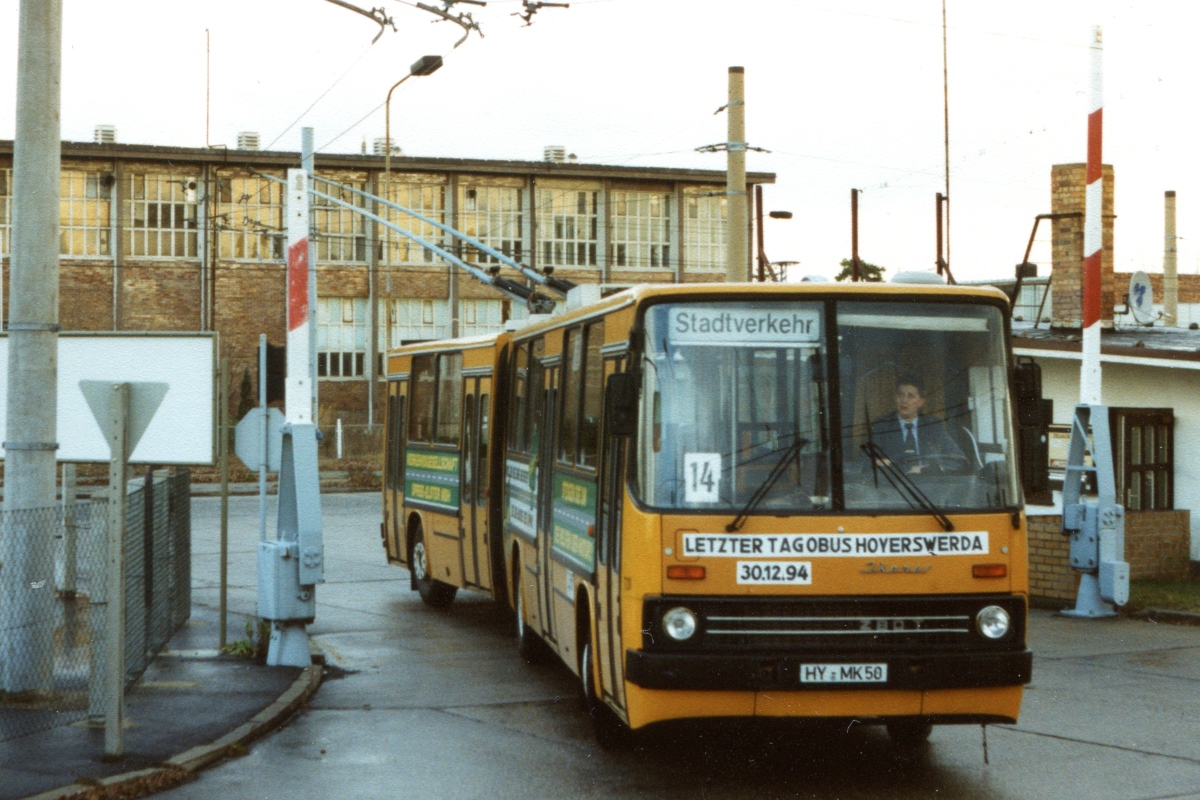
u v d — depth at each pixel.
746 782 8.43
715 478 8.12
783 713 7.92
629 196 67.94
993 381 8.38
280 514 12.67
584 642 10.08
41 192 10.53
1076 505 16.38
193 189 61.12
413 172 64.31
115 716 8.71
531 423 12.84
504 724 10.27
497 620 16.30
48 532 10.27
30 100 10.51
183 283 60.97
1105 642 14.31
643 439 8.23
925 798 8.03
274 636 12.38
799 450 8.16
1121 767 8.78
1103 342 22.00
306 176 12.70
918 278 9.12
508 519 14.05
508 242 65.94
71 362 12.36
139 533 11.31
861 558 8.02
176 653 12.94
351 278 63.25
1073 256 24.23
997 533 8.15
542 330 12.27
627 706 8.17
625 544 8.23
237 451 12.70
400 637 14.90
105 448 12.26
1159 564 18.72
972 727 10.05
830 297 8.35
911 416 8.26
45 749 8.98
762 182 70.56
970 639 8.07
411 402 18.36
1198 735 9.76
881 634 8.00
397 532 18.80
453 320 64.69
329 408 62.84
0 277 58.72
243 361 61.81
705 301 8.33
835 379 8.25
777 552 8.01
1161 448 19.38
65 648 11.38
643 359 8.28
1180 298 67.19
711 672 7.85
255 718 10.03
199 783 8.45
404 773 8.69
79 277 59.88
